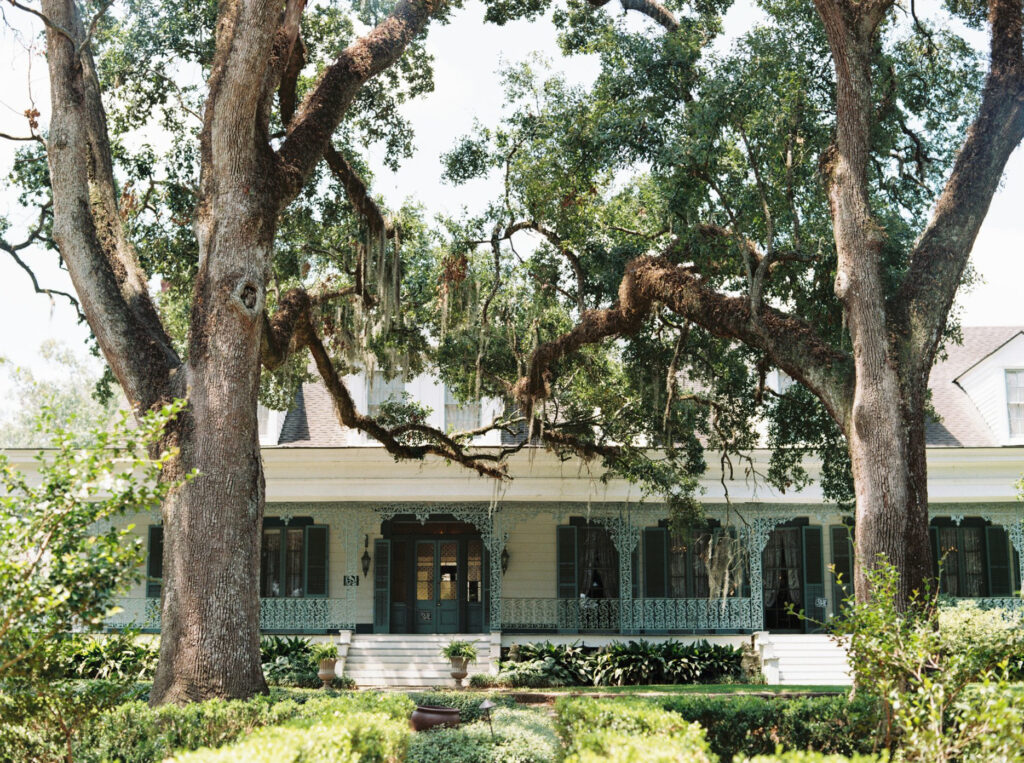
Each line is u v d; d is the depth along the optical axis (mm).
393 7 16781
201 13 17625
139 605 24531
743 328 14438
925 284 13133
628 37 15734
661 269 15406
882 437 12344
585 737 7773
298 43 15312
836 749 10195
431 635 24297
